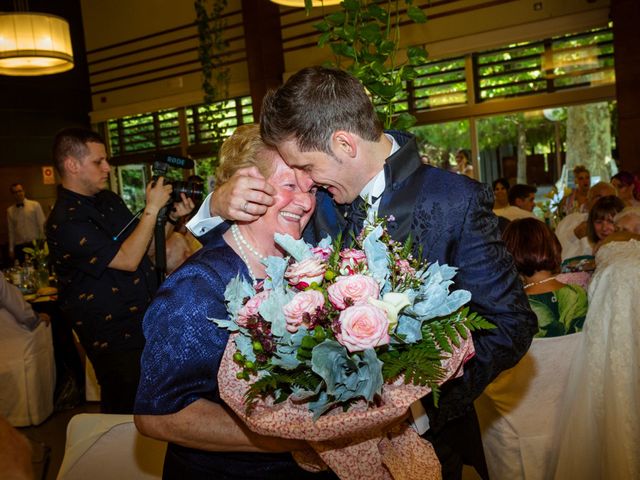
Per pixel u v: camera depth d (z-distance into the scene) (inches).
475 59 260.7
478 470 65.9
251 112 330.3
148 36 364.5
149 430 46.9
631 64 221.6
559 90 244.5
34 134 384.5
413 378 40.3
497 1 249.4
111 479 68.4
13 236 351.6
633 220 119.7
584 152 244.2
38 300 176.2
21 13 203.5
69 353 179.5
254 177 50.6
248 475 51.0
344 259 43.3
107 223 109.7
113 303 105.0
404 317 40.8
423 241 53.4
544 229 91.3
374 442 44.7
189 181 101.3
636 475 87.8
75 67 392.2
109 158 395.5
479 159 265.6
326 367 37.2
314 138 51.1
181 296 48.1
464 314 43.2
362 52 86.0
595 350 89.1
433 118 272.1
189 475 51.9
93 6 385.4
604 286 89.4
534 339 88.7
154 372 46.9
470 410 65.2
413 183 54.6
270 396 43.2
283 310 39.3
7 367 157.4
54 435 153.0
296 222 53.1
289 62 310.0
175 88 356.5
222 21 328.5
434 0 261.6
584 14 231.8
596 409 89.4
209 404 47.8
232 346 44.6
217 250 51.8
